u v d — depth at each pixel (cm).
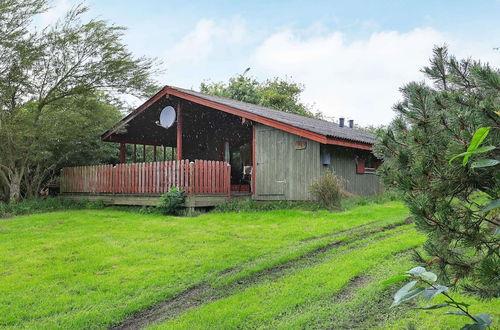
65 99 1431
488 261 229
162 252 647
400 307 392
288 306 408
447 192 273
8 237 791
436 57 381
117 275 530
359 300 411
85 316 403
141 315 415
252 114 1239
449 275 282
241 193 1301
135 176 1295
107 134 1570
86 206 1352
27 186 1459
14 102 1339
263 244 689
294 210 1082
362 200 1200
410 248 616
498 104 251
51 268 567
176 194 1107
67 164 1608
